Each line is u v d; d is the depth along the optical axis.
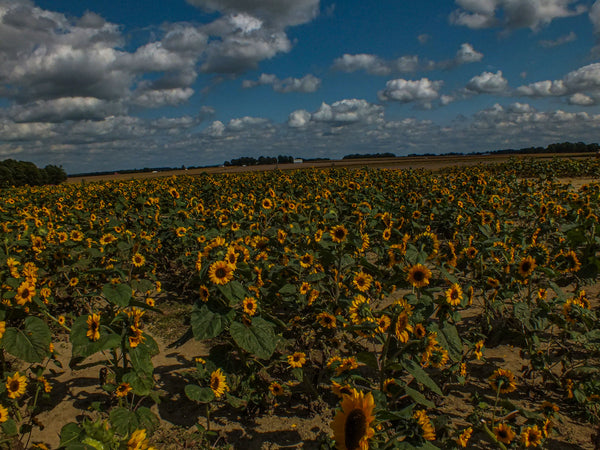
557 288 5.00
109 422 3.38
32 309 4.05
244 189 20.66
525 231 9.28
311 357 4.83
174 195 13.41
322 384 4.62
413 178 21.92
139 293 7.70
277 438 3.83
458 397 4.28
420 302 3.77
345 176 26.27
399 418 2.44
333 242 5.80
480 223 9.04
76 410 4.25
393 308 3.28
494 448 3.52
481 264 5.86
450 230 10.48
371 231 9.07
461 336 5.37
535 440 3.28
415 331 3.41
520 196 13.73
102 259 7.86
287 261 6.41
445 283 5.45
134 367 3.46
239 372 4.25
